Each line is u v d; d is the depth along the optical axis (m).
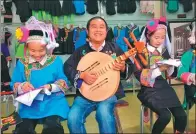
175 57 2.36
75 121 1.90
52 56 2.00
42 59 1.96
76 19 4.01
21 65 1.95
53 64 1.97
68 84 2.06
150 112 2.52
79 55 2.05
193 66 2.29
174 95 2.16
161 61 2.10
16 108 1.93
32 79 1.93
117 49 2.07
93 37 2.00
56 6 3.89
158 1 4.18
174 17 4.28
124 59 1.96
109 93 1.93
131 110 2.98
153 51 2.17
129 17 4.18
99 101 1.95
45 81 1.93
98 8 4.09
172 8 4.18
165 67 2.12
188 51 2.35
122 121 2.79
